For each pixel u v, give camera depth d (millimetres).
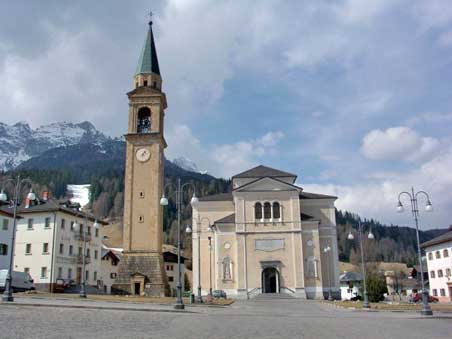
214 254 77812
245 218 74500
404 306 45562
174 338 17156
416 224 37000
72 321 21719
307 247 73938
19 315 22875
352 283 96625
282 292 71438
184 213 196375
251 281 72125
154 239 66375
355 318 30875
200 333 19266
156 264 65062
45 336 16109
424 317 32469
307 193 82125
